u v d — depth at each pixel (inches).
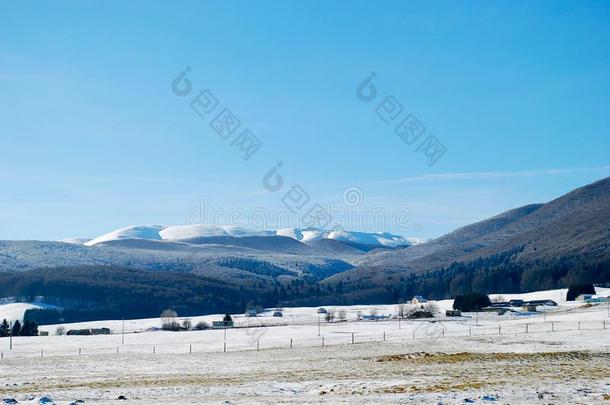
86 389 1689.2
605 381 1513.3
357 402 1230.9
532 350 2815.0
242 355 3117.6
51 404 1289.4
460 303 7263.8
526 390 1354.6
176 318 7721.5
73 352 3582.7
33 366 2741.1
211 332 4938.5
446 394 1309.1
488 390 1375.5
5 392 1636.3
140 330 6269.7
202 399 1389.0
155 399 1409.9
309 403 1226.6
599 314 5064.0
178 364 2709.2
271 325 6146.7
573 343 3078.2
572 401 1169.4
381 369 2182.6
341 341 3814.0
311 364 2524.6
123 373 2372.0
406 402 1210.0
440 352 2866.6
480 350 2915.8
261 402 1272.1
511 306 7185.0
